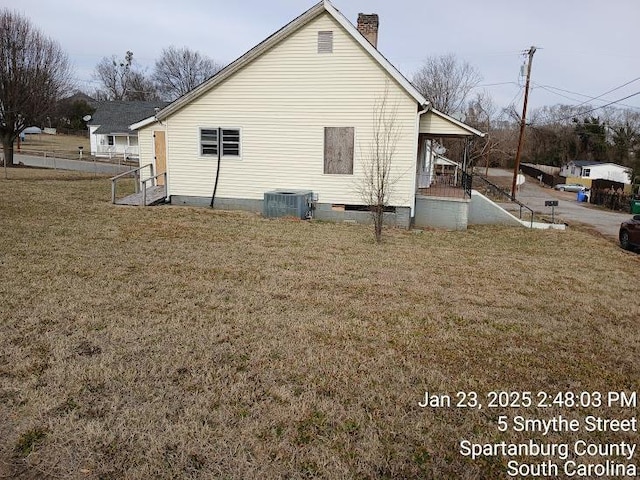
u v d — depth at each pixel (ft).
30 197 49.01
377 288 23.58
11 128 92.07
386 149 45.14
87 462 9.91
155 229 36.63
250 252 30.35
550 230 52.03
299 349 15.79
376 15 53.72
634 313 21.83
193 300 20.26
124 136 142.20
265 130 47.55
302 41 45.21
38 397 12.13
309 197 46.85
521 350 16.61
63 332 16.29
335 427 11.46
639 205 88.17
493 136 165.99
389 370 14.55
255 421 11.47
